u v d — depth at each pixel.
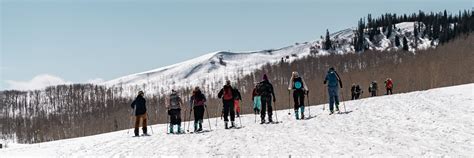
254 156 11.03
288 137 14.02
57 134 89.62
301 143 12.55
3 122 140.62
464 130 12.26
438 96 22.30
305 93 21.00
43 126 113.75
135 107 20.77
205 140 15.13
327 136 13.51
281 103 56.19
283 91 76.25
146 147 14.66
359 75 100.31
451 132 12.18
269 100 19.67
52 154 15.62
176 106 20.19
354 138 12.71
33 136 100.44
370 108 20.36
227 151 12.16
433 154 9.61
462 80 68.75
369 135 13.02
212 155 11.67
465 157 9.13
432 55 116.31
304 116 20.45
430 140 11.37
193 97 20.05
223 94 19.45
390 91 44.50
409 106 19.27
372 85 46.25
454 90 24.44
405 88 73.06
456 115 15.04
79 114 143.38
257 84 19.89
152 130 24.64
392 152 10.20
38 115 180.50
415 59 119.25
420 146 10.67
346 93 66.06
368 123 15.54
